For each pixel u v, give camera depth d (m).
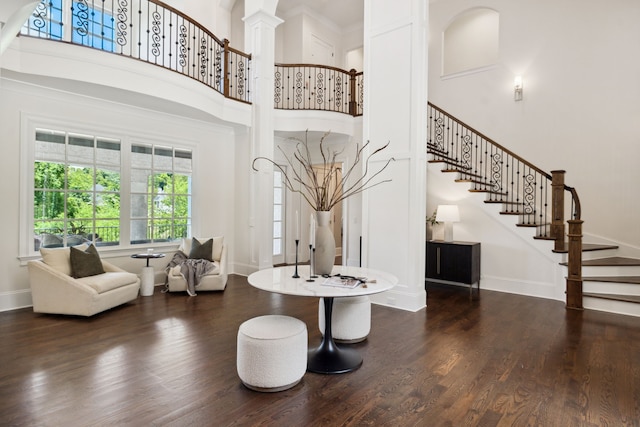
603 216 5.71
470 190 5.66
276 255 7.61
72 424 2.02
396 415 2.16
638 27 5.48
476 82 7.07
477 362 2.92
